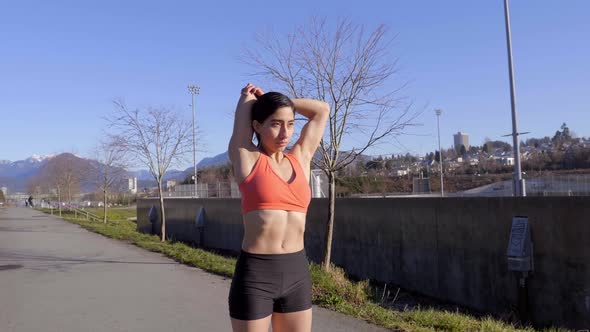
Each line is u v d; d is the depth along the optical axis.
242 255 2.83
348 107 13.27
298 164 2.97
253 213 2.78
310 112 3.22
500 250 9.51
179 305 7.47
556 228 8.48
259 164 2.82
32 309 7.36
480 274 9.93
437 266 10.91
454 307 10.12
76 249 15.14
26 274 10.50
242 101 2.98
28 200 81.06
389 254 12.16
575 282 8.19
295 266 2.84
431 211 11.04
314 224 14.66
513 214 9.27
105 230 22.45
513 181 16.83
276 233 2.78
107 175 33.56
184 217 23.05
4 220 33.66
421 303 10.39
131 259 12.68
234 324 2.81
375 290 10.98
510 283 9.30
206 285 9.04
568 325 8.27
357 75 11.55
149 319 6.71
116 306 7.46
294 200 2.83
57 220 33.84
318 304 7.12
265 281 2.76
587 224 8.01
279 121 2.86
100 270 10.91
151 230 26.11
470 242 10.14
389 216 12.16
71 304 7.64
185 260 11.98
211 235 20.30
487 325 6.27
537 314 8.78
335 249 13.80
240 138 2.89
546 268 8.65
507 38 18.44
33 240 18.33
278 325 2.93
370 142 12.66
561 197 8.41
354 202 13.20
